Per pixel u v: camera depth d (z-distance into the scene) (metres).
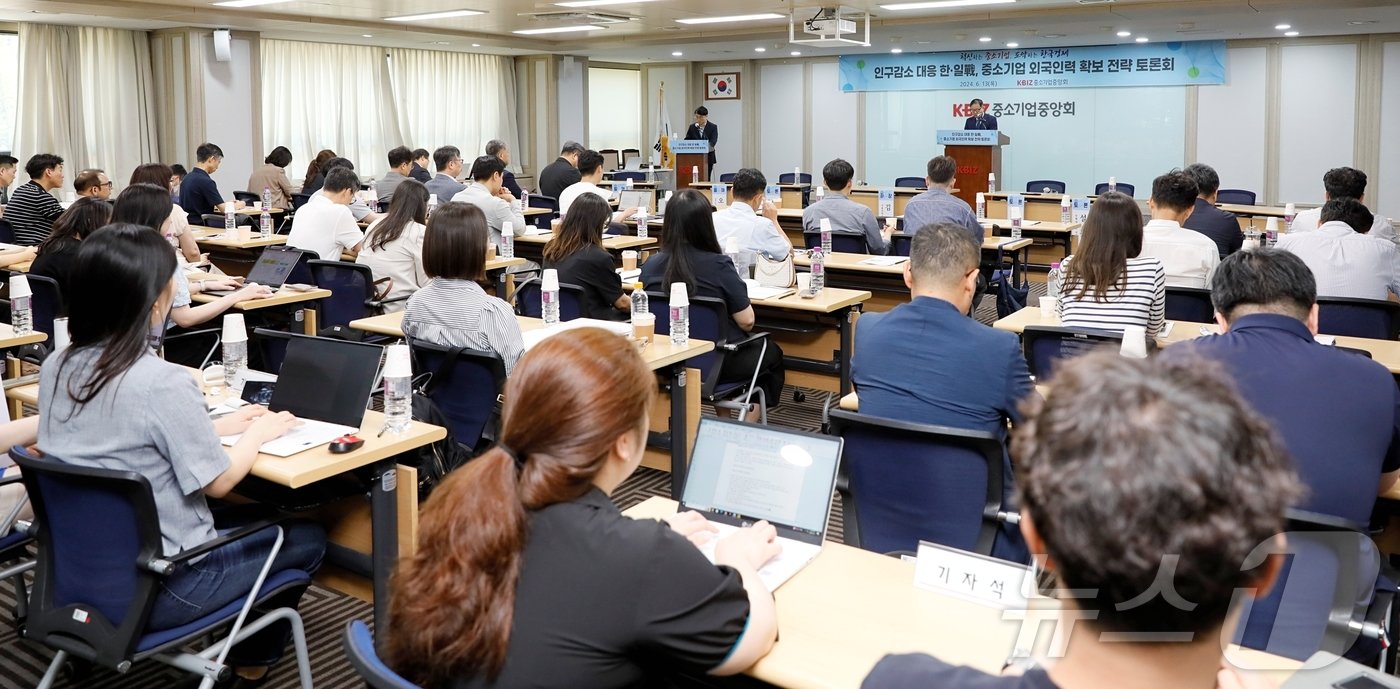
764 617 1.53
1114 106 14.53
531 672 1.34
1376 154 13.07
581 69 15.85
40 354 4.43
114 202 4.84
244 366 3.33
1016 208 8.38
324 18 11.59
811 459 2.04
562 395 1.41
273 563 2.46
